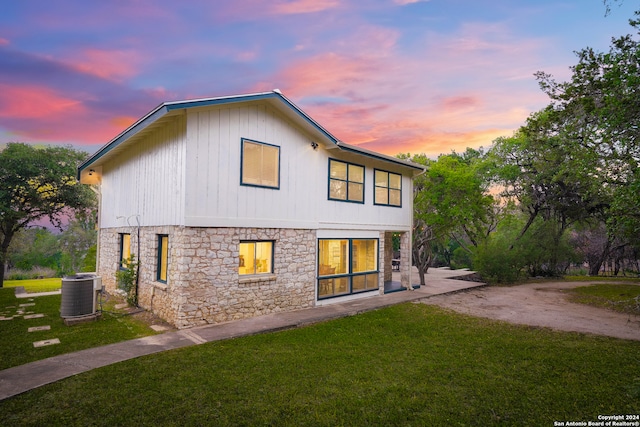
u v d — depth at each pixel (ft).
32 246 91.81
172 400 13.88
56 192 56.80
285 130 31.68
